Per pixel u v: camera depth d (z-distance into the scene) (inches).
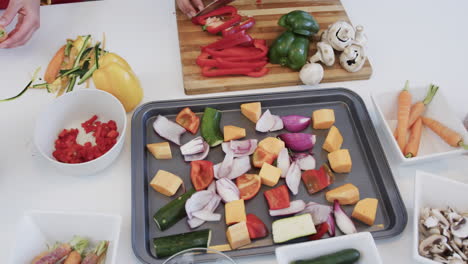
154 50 53.1
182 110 45.5
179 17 55.5
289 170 41.5
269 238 37.5
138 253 35.7
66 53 50.9
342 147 44.3
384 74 51.4
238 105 46.8
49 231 35.2
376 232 37.4
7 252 37.1
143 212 38.1
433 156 40.4
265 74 49.6
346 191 39.3
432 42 55.2
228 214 37.7
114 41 53.6
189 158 42.7
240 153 42.7
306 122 45.3
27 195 40.4
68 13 56.2
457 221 35.5
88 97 43.6
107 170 42.5
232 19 53.1
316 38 53.1
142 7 57.9
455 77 51.5
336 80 50.4
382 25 56.9
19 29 49.3
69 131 43.9
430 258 34.2
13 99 45.6
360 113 46.0
